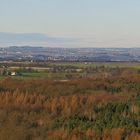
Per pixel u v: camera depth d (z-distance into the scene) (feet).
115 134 144.87
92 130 150.51
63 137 148.66
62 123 165.07
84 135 147.84
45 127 162.71
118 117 168.76
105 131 147.64
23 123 169.17
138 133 146.92
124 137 143.84
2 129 160.15
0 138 153.07
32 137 152.25
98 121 164.66
